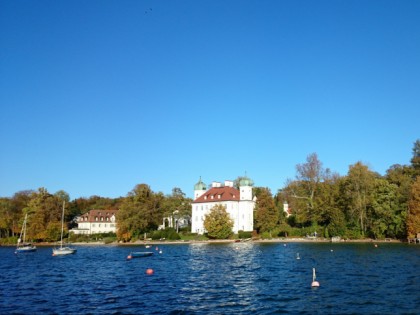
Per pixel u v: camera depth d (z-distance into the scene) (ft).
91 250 374.22
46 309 114.21
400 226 374.02
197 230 553.23
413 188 355.77
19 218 549.54
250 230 528.63
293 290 136.26
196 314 106.01
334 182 459.73
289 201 517.55
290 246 358.84
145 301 123.13
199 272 189.88
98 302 122.83
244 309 110.63
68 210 554.05
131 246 426.51
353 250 291.79
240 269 197.57
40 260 279.08
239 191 567.18
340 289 135.03
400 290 130.11
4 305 120.26
